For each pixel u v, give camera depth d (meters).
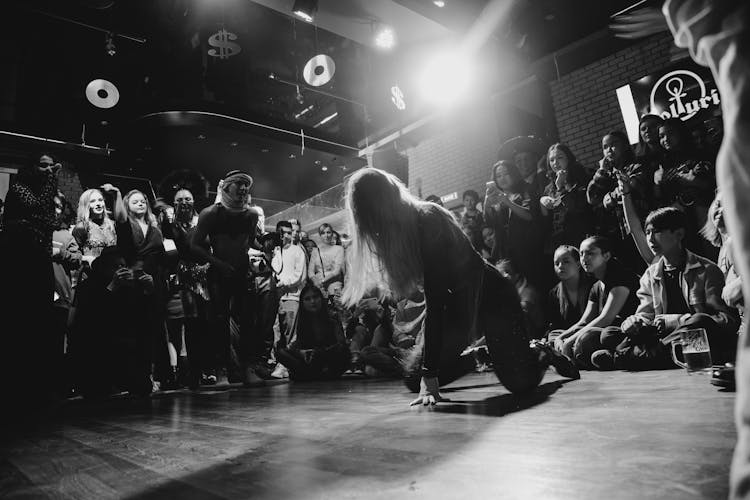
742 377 0.33
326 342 4.27
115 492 0.84
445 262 1.62
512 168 4.16
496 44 6.46
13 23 6.94
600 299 3.04
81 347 3.24
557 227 3.89
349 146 9.26
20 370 2.54
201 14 7.26
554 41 6.20
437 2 5.76
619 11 5.43
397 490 0.71
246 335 3.71
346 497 0.70
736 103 0.36
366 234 1.64
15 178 2.80
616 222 3.65
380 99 8.81
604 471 0.73
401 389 2.61
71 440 1.47
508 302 1.80
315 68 7.51
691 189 3.30
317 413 1.75
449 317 1.73
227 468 0.96
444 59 6.93
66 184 7.68
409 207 1.63
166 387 3.79
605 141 3.81
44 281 2.72
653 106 5.51
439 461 0.88
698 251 3.25
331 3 5.71
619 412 1.27
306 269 5.41
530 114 6.66
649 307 2.78
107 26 6.57
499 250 4.14
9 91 7.39
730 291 2.24
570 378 2.33
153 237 3.60
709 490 0.61
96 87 7.05
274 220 11.41
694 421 1.08
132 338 3.26
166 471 0.97
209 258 3.47
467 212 4.95
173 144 7.95
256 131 8.02
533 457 0.85
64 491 0.87
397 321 4.23
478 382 2.63
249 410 2.00
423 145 8.63
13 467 1.11
